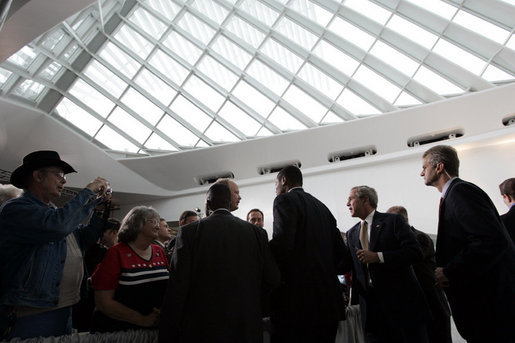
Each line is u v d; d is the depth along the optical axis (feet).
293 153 56.59
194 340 8.27
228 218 9.89
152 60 53.26
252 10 49.62
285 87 52.65
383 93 49.57
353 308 13.60
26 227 8.54
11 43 28.17
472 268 9.23
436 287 15.23
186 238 9.26
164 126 57.88
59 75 49.65
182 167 61.36
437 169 11.19
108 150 59.72
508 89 44.04
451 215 10.17
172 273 8.91
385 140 52.21
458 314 9.88
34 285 8.71
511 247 9.52
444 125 48.93
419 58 46.29
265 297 10.68
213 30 51.39
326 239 11.04
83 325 13.69
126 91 54.54
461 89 46.57
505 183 14.32
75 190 59.88
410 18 44.83
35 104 50.08
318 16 48.37
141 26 51.78
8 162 51.49
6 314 8.49
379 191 52.75
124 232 11.21
